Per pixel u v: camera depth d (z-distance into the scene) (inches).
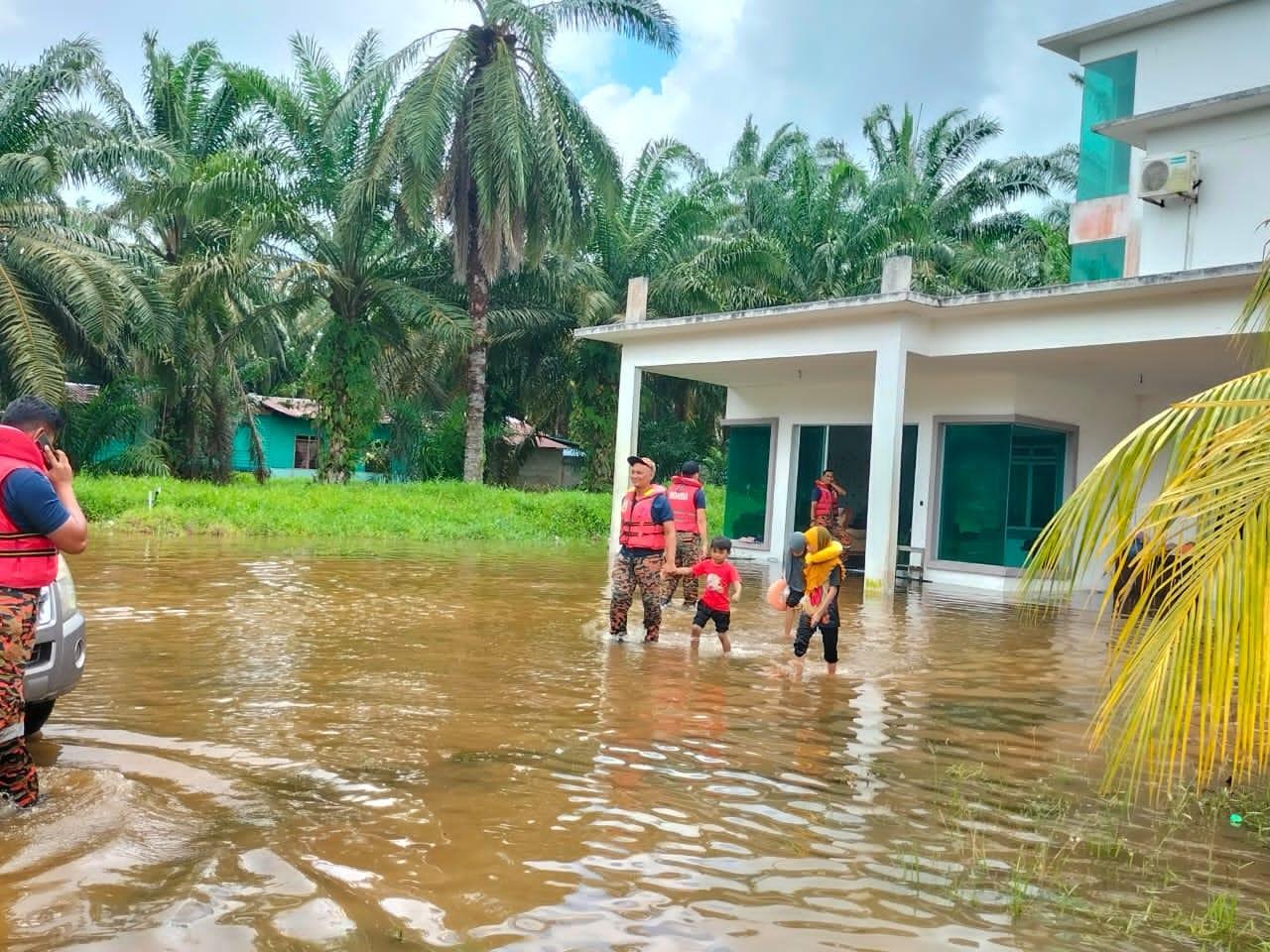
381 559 637.3
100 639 326.6
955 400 719.1
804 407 824.3
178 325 1034.1
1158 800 203.5
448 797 183.2
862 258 1243.8
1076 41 707.4
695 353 721.0
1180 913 146.6
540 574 593.3
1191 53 660.1
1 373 943.0
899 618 489.4
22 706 165.8
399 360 1301.7
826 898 146.3
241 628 358.0
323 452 1128.8
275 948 123.4
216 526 768.9
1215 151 614.5
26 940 122.3
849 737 243.6
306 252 1071.0
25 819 162.4
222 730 221.8
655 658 335.9
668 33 1023.0
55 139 955.3
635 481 371.9
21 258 925.8
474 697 265.4
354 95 1000.9
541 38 999.0
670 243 1231.5
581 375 1264.8
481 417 1114.1
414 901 138.6
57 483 172.4
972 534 710.5
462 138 1043.9
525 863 154.3
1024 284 1253.1
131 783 181.6
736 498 881.5
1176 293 520.7
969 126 1354.6
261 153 1044.5
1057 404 711.1
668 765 211.0
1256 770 226.4
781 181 1453.0
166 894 136.7
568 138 1052.5
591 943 128.8
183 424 1157.7
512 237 1031.6
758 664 335.6
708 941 131.0
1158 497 132.9
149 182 1024.2
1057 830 182.1
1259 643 127.3
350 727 229.5
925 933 136.2
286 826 164.6
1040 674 343.9
